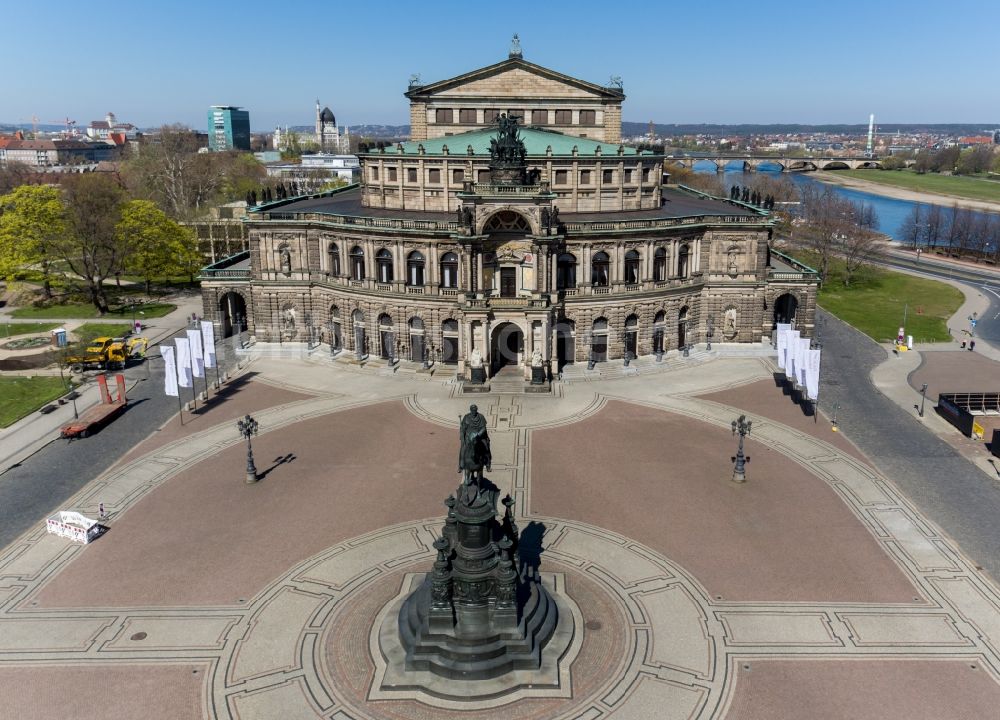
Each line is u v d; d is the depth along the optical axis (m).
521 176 90.94
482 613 42.44
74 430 74.75
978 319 129.62
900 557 52.78
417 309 97.00
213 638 44.62
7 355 106.38
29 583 50.31
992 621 45.81
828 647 43.56
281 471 67.62
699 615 46.44
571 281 97.19
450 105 125.62
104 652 43.53
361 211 110.31
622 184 109.25
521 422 79.69
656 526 57.19
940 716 38.41
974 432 74.25
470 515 41.81
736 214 105.44
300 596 48.50
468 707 39.28
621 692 40.19
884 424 78.56
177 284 155.00
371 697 40.03
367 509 60.16
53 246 129.50
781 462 68.88
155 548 54.53
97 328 121.00
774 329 117.19
